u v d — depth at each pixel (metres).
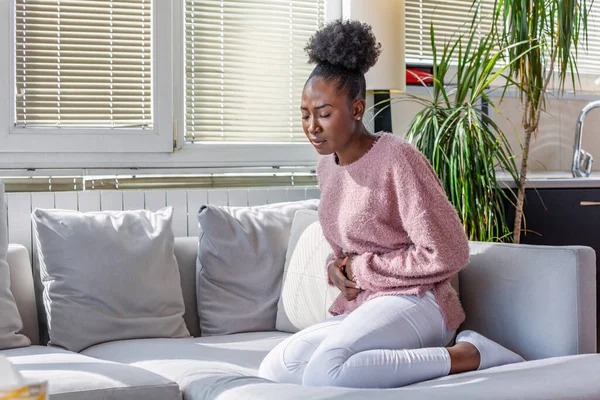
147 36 3.07
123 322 2.42
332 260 2.08
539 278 1.96
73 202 2.81
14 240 2.72
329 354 1.71
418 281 1.84
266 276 2.63
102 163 3.00
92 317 2.38
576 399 1.50
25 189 2.87
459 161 2.77
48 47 2.95
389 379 1.67
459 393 1.46
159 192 2.93
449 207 1.85
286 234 2.71
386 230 1.90
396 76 3.09
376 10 3.06
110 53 3.03
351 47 1.87
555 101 4.03
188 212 2.97
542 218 3.20
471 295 2.17
